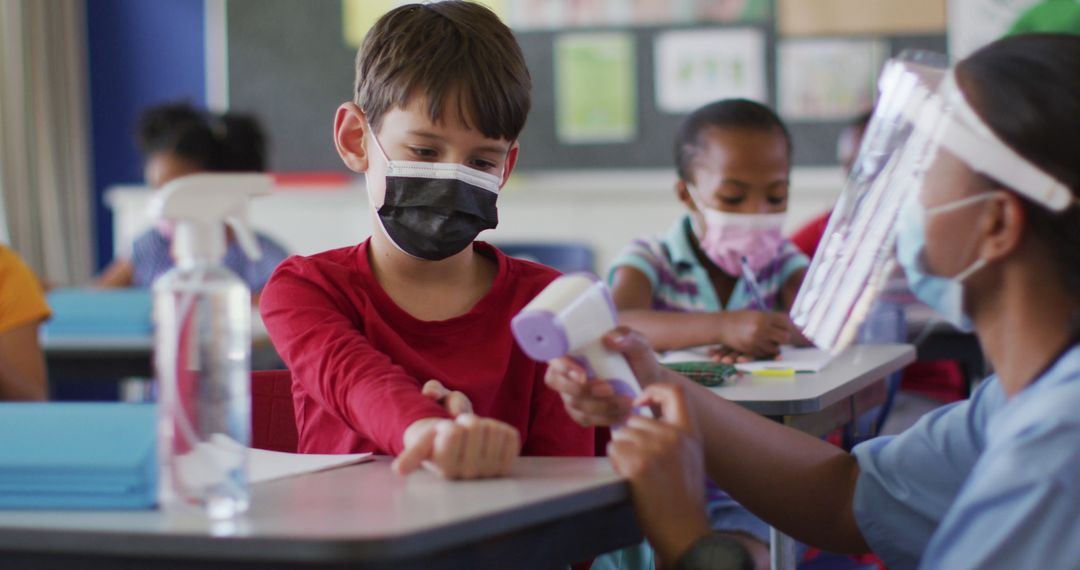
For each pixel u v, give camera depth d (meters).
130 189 4.70
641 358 1.00
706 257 2.27
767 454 1.09
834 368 1.81
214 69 4.77
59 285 4.25
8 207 4.50
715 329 1.98
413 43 1.21
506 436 0.91
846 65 4.48
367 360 1.09
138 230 4.72
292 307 1.21
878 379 1.85
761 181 2.14
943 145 0.84
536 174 4.66
